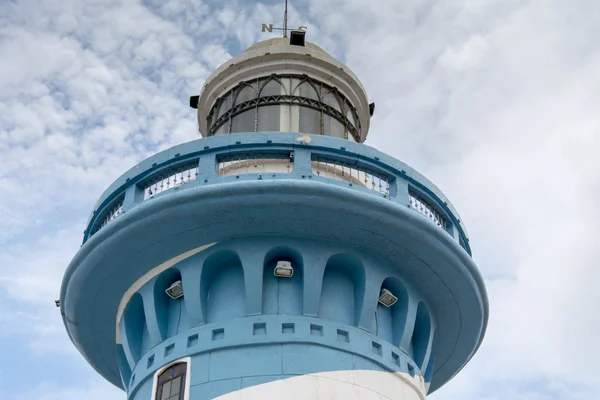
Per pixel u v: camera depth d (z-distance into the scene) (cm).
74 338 2448
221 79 2725
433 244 2169
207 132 2775
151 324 2197
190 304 2136
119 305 2323
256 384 1961
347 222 2108
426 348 2323
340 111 2684
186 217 2075
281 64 2670
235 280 2167
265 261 2155
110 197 2284
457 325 2433
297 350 2017
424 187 2288
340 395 1980
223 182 2078
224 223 2105
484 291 2359
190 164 2216
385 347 2145
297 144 2175
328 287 2177
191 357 2050
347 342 2077
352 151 2206
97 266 2191
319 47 2892
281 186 2036
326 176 2236
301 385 1964
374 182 2238
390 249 2192
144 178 2245
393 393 2086
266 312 2097
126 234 2116
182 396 1992
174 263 2202
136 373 2181
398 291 2275
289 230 2136
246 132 2333
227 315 2106
